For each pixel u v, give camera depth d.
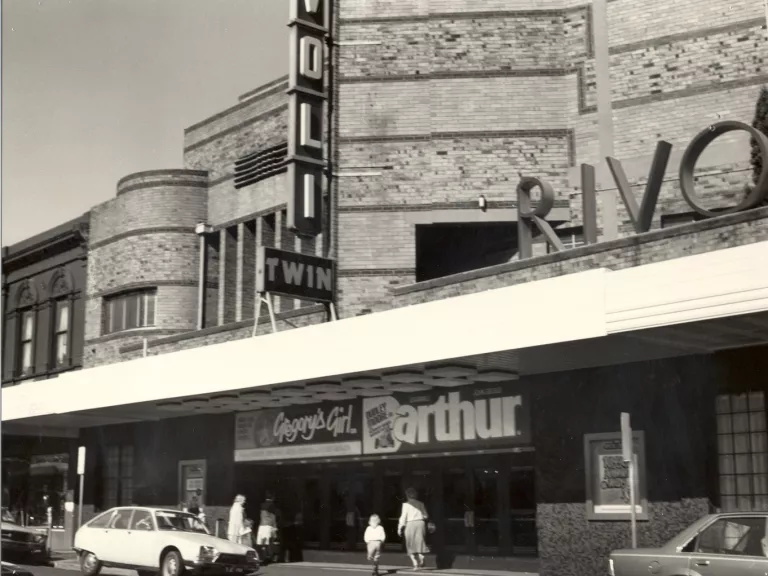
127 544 16.08
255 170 22.19
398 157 18.83
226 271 22.98
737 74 16.34
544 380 15.36
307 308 18.97
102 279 24.97
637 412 14.09
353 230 18.81
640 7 17.45
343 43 19.19
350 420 18.55
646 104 17.14
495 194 18.30
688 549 9.68
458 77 18.81
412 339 13.97
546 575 14.75
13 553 19.52
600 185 17.39
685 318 11.10
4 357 28.36
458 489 17.11
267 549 18.92
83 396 20.64
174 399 18.88
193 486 21.92
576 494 14.64
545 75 18.42
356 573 16.78
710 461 13.22
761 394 12.81
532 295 12.65
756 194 12.63
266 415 20.39
